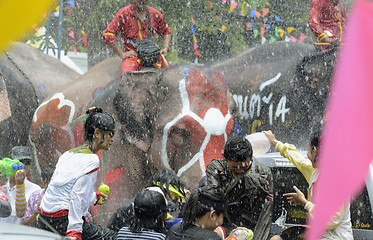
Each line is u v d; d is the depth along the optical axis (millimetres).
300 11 23094
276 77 15570
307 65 14438
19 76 14727
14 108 14500
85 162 5762
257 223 5867
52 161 13398
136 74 12055
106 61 14422
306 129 15031
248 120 16297
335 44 12281
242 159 5730
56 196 5766
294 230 6438
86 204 5793
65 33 20516
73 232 5578
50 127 13430
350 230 6070
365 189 7016
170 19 21125
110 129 5980
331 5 12297
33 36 17203
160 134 11906
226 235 5441
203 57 23453
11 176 7852
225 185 6016
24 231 3014
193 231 5199
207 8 21203
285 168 7977
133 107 11961
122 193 12430
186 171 11695
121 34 12180
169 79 12086
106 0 18141
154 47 12141
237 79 16391
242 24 21875
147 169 12453
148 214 5289
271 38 18312
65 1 16953
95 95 13438
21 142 14641
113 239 6168
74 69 17641
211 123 11711
